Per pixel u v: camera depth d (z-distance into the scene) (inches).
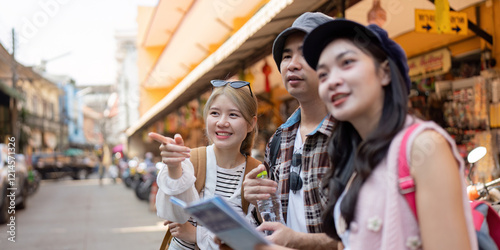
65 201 521.7
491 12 187.3
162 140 65.1
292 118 72.9
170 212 69.5
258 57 214.8
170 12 463.8
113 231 290.8
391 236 40.8
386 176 41.7
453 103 195.5
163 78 612.7
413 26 213.2
